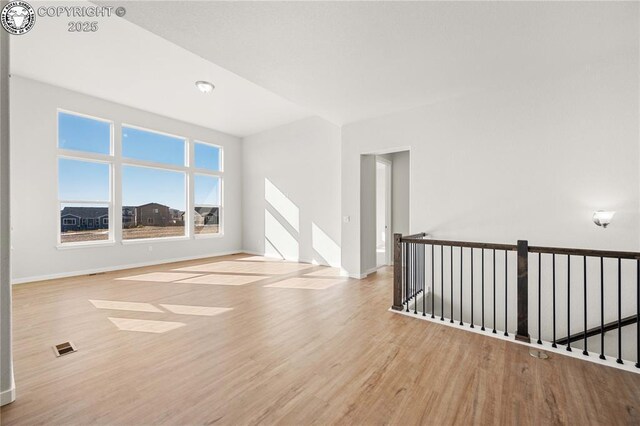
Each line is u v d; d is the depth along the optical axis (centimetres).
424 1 208
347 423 156
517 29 240
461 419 159
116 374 201
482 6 213
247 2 208
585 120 293
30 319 302
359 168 482
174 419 158
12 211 437
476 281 363
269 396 178
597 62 287
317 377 199
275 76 323
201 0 205
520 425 154
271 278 488
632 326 275
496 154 345
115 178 542
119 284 446
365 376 200
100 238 532
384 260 661
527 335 251
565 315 304
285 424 155
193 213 671
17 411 162
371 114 443
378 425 155
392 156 629
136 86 465
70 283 449
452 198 377
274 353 232
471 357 226
